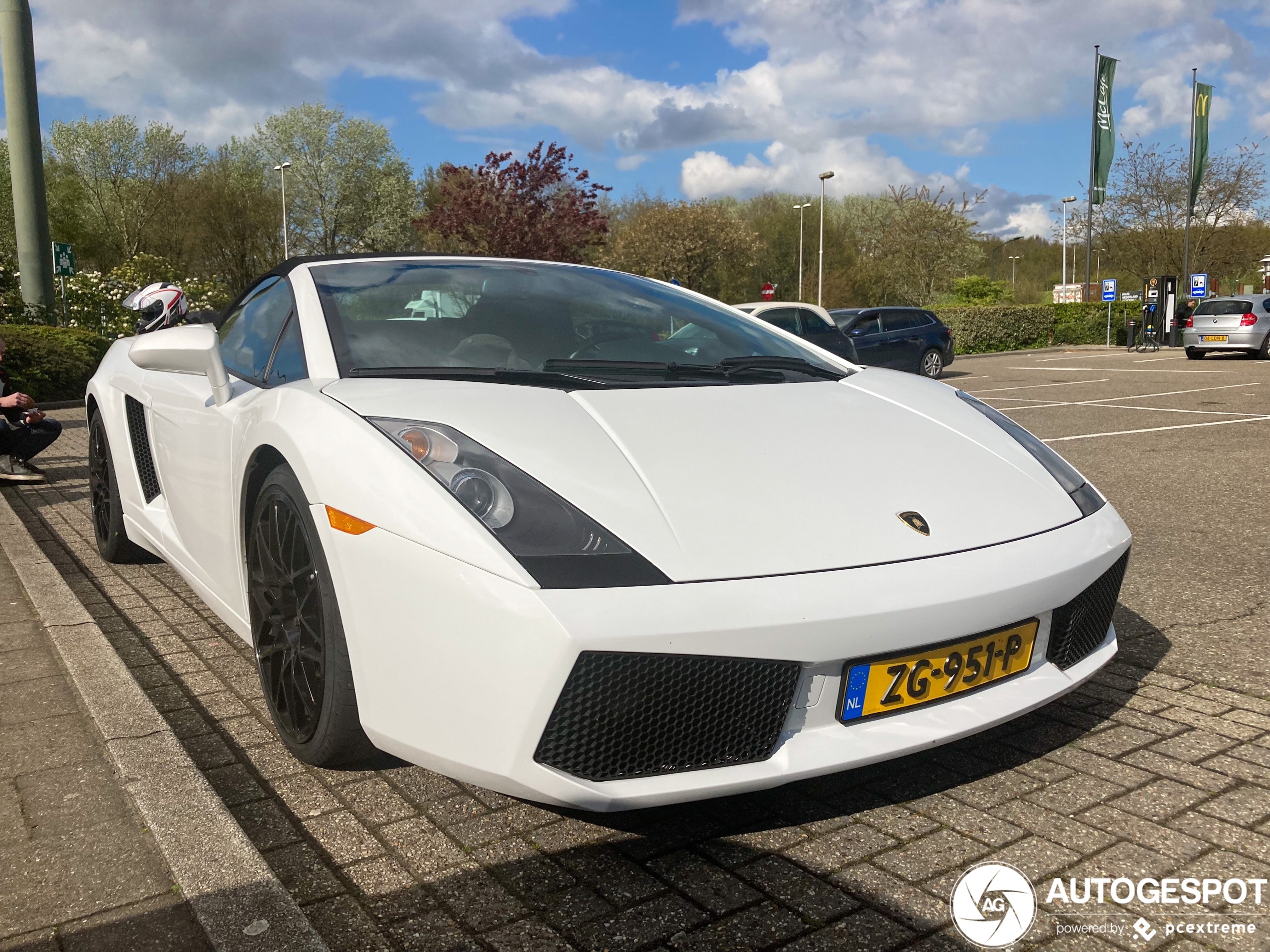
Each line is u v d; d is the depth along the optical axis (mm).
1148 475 6098
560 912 1612
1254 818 1903
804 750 1729
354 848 1821
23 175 15086
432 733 1704
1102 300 27922
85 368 12680
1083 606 2098
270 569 2168
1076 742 2262
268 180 46250
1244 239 32594
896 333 14828
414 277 2701
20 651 2830
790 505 1857
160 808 1860
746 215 54781
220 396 2516
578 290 2859
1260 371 15703
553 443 1878
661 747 1666
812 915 1600
